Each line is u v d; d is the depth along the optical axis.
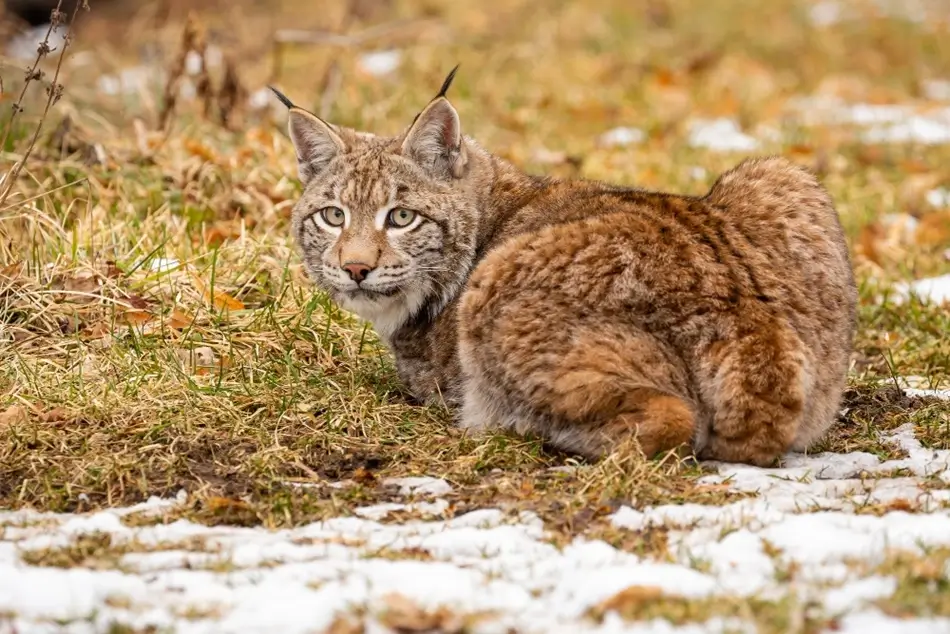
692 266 9.21
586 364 9.07
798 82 25.20
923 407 10.70
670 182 18.05
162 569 7.49
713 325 9.08
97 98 18.08
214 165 14.93
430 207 10.45
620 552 7.69
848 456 9.55
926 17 30.09
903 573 7.12
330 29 23.70
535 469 9.27
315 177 10.97
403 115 19.86
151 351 11.07
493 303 9.61
